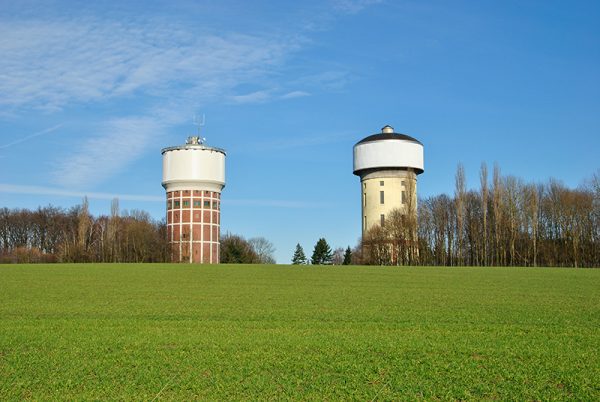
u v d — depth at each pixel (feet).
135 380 51.78
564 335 72.64
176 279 148.66
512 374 53.93
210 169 332.60
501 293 119.96
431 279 151.12
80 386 50.19
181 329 76.43
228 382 51.21
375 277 156.87
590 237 282.36
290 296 115.03
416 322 82.53
